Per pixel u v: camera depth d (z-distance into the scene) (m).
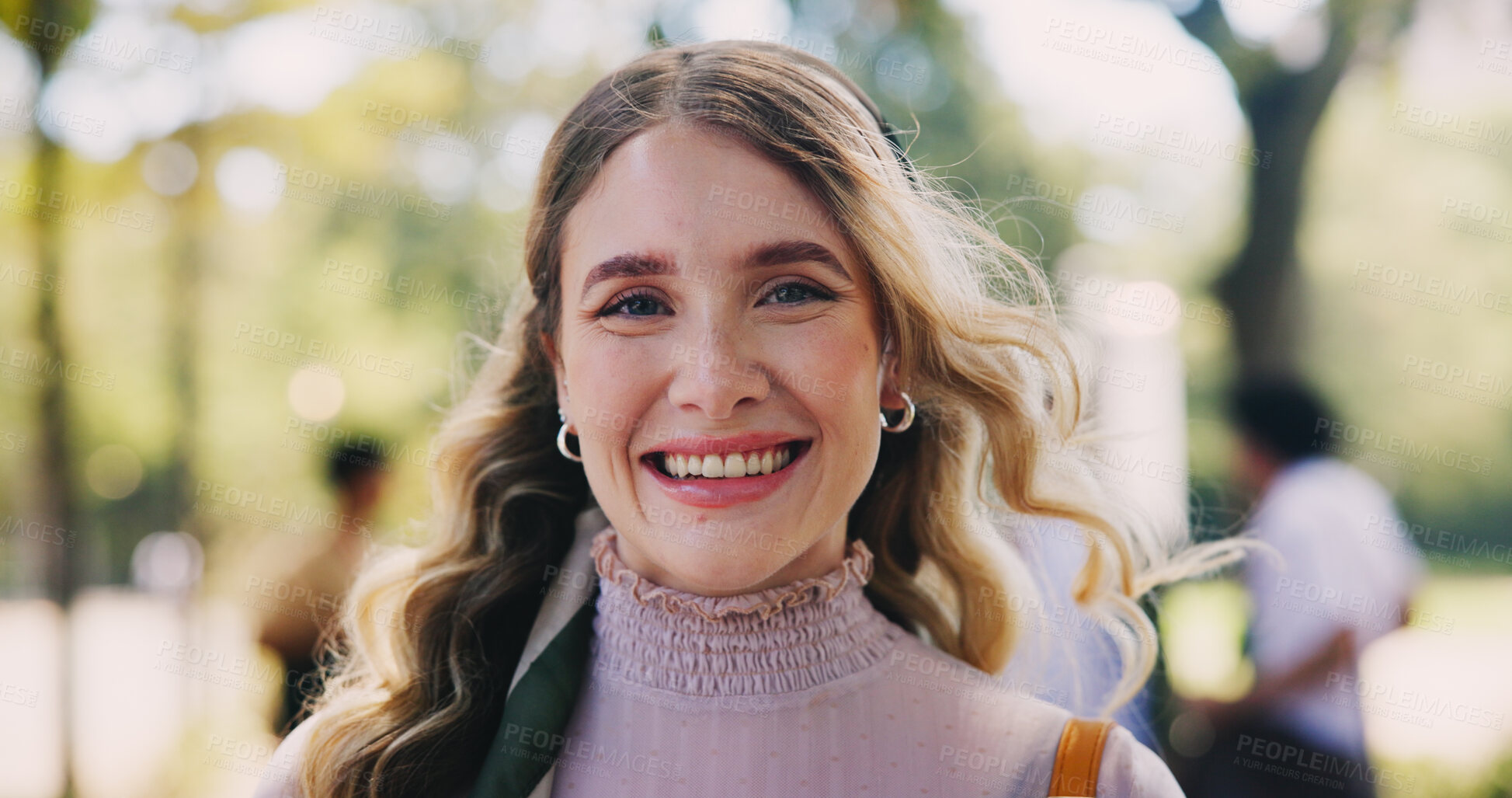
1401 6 6.21
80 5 4.45
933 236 1.62
